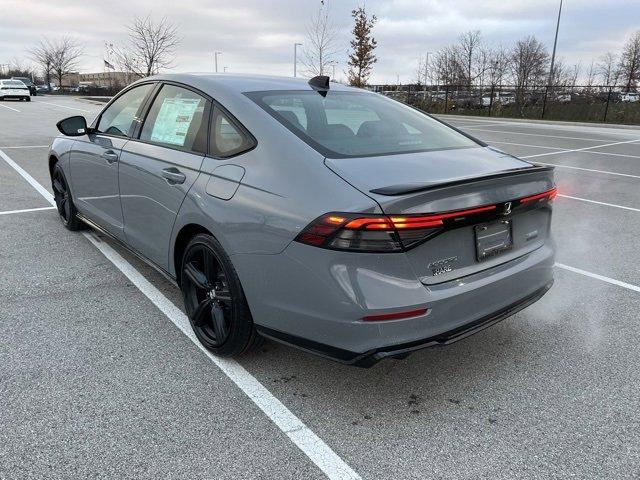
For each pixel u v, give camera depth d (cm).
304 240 236
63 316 354
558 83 4244
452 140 331
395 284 228
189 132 323
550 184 294
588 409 268
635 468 228
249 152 277
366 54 2838
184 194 304
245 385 283
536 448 240
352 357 236
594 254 512
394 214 223
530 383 290
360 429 250
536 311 383
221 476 219
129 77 4094
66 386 277
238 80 334
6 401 263
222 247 279
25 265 443
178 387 279
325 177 244
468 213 241
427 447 239
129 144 377
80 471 219
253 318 272
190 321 327
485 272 262
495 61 4388
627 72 4816
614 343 335
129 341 325
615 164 1113
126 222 389
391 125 326
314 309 240
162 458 228
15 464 222
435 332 239
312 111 309
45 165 938
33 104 3092
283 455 232
